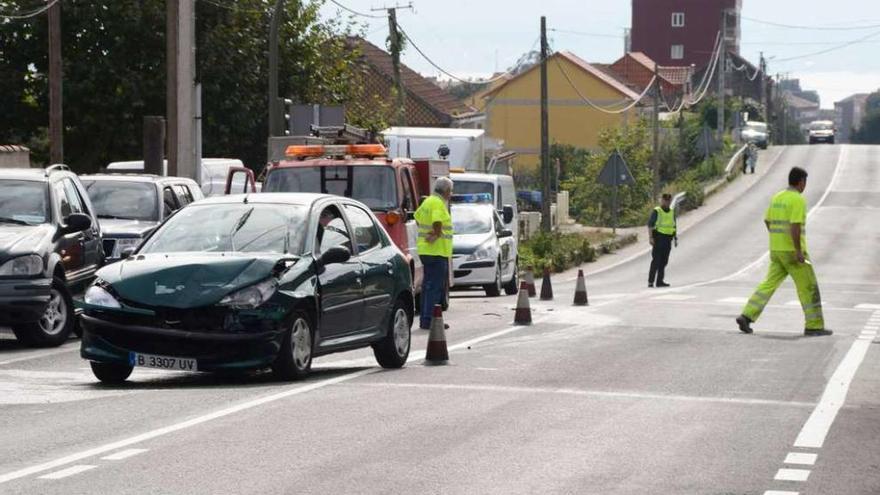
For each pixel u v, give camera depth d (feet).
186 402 84.33
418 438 72.28
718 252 351.87
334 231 103.55
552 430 75.66
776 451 70.28
